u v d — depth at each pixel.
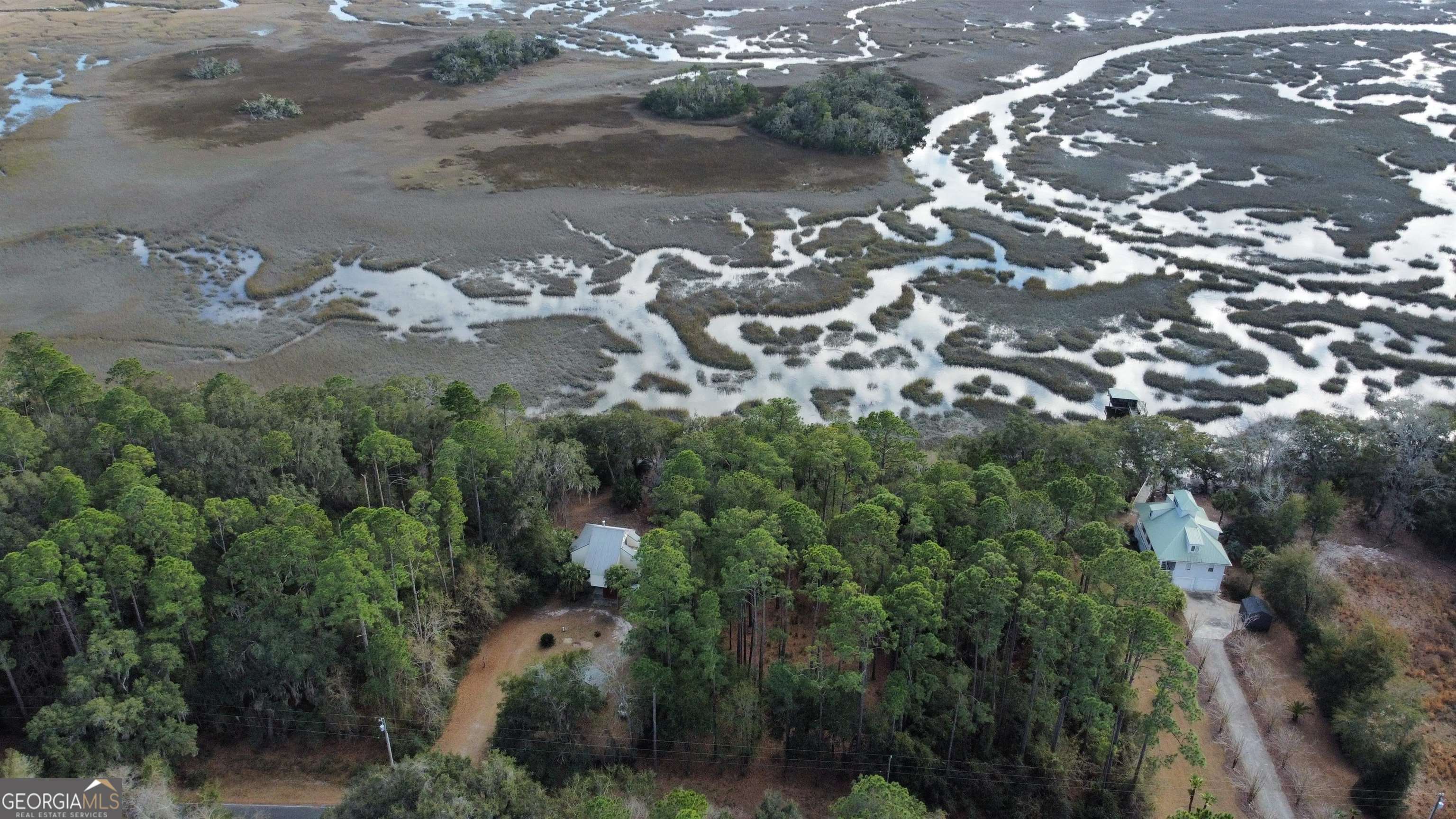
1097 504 90.81
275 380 137.00
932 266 172.50
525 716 76.06
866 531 80.12
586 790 67.25
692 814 56.03
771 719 78.62
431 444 103.88
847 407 134.88
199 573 76.00
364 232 180.38
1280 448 113.38
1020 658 83.25
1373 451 110.25
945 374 142.38
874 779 59.97
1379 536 107.00
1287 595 91.50
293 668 72.44
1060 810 72.75
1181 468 111.62
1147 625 70.44
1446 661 89.38
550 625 90.62
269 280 162.88
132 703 67.50
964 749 75.69
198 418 96.94
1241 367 143.00
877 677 81.69
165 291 159.25
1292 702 83.75
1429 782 76.56
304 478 93.88
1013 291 163.75
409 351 145.25
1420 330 152.62
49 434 91.44
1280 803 74.75
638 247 177.38
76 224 179.88
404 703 77.44
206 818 64.69
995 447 112.06
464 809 59.97
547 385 138.12
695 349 146.25
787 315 156.50
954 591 75.19
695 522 83.12
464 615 86.69
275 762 74.31
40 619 71.31
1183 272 170.12
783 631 81.25
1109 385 139.75
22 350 104.12
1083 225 186.75
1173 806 74.19
